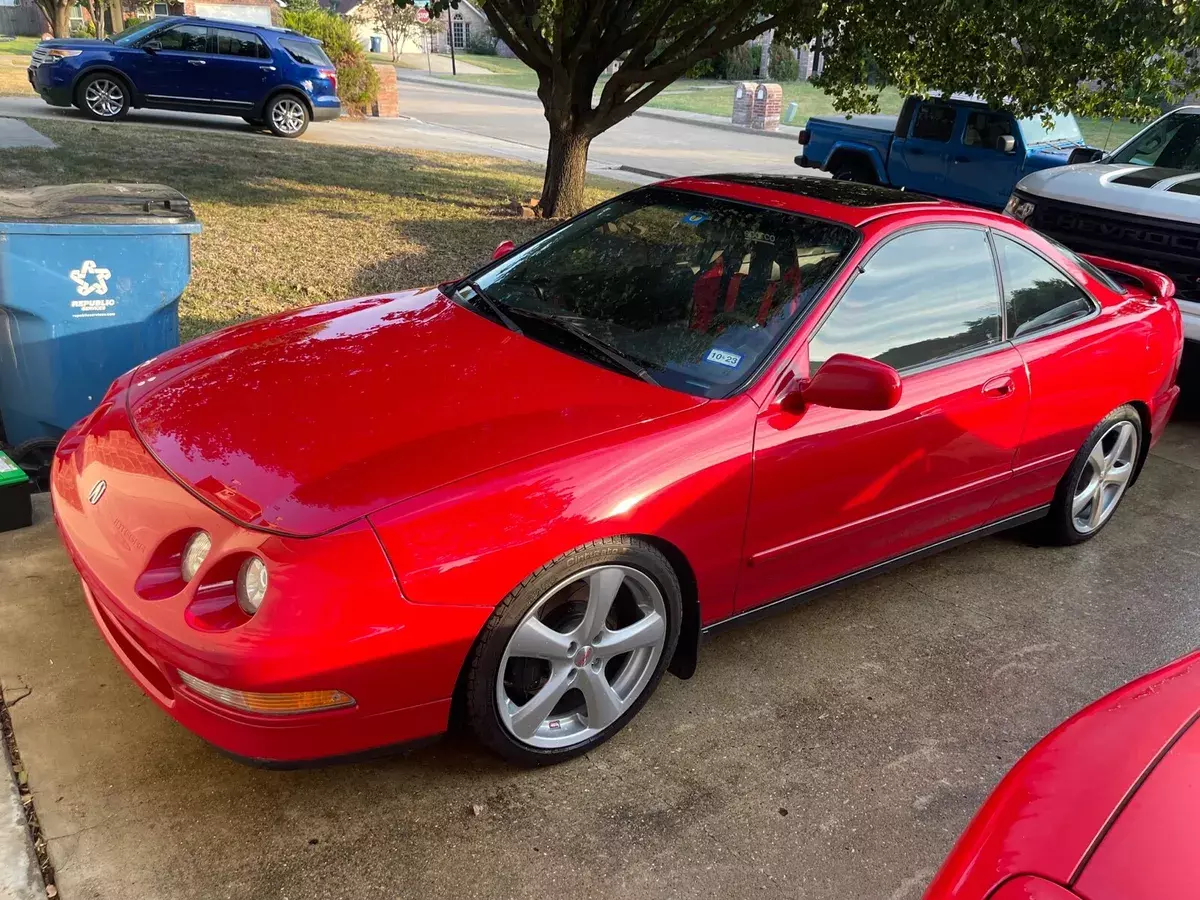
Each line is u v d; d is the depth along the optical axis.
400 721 2.38
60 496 2.75
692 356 3.06
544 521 2.43
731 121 28.11
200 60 15.16
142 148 12.12
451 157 15.20
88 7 28.14
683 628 3.00
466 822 2.53
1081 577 4.23
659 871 2.44
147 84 14.98
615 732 2.87
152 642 2.23
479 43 60.72
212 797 2.52
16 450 3.94
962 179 12.12
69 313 3.83
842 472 3.12
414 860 2.40
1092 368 3.97
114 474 2.62
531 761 2.69
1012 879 1.52
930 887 1.68
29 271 3.70
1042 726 3.18
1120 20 8.36
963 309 3.56
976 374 3.50
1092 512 4.47
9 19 41.31
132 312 3.95
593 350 3.11
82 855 2.30
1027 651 3.61
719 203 3.64
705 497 2.75
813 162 14.20
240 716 2.21
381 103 22.25
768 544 3.03
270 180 11.05
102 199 4.10
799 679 3.31
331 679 2.21
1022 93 9.51
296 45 15.94
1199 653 2.05
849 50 10.34
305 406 2.71
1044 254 3.95
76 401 3.96
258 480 2.41
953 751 3.02
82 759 2.59
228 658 2.14
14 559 3.44
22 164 9.91
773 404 2.93
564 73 9.84
